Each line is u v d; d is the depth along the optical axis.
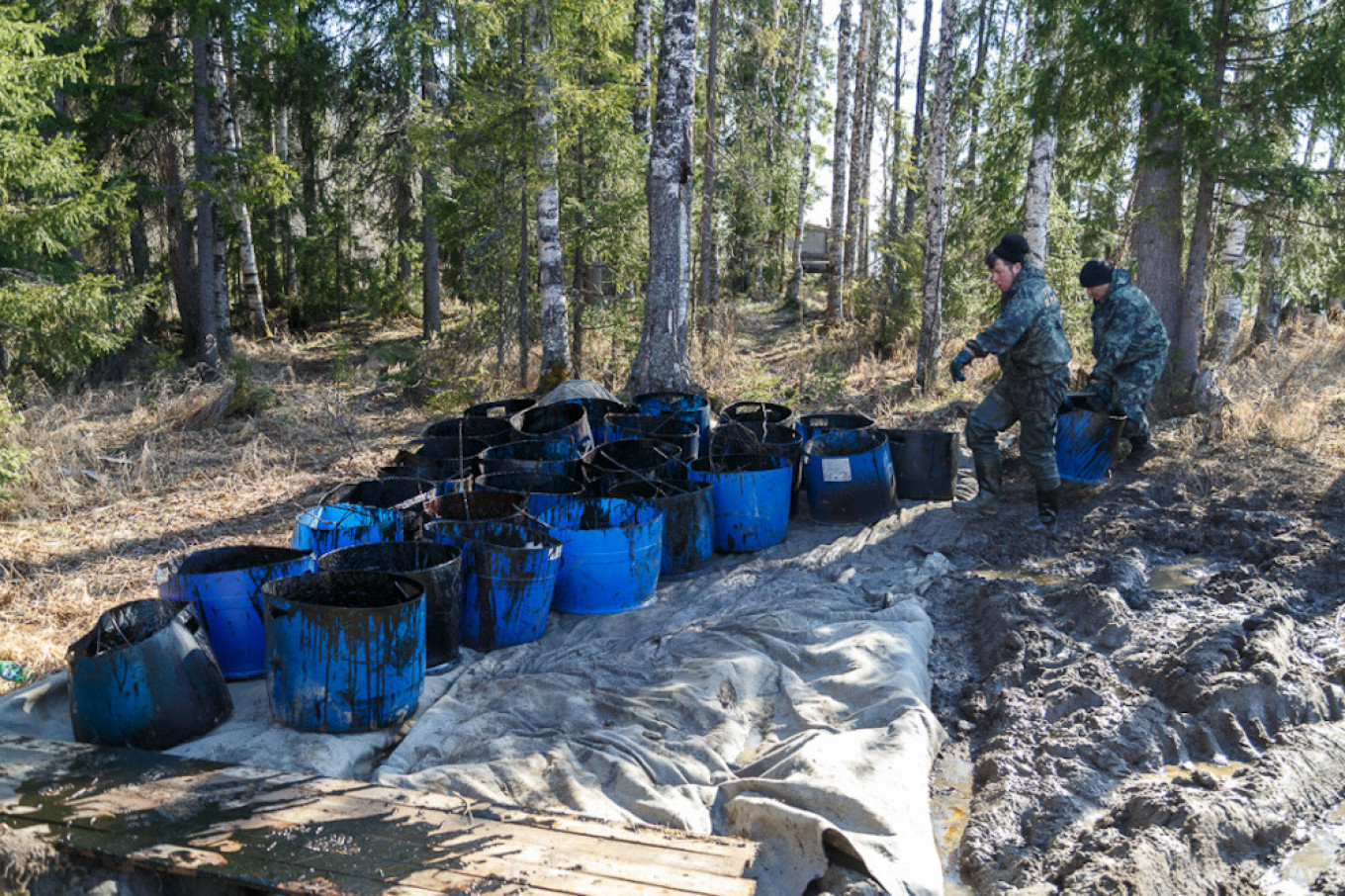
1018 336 5.64
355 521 4.92
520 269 11.62
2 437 8.80
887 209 21.41
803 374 12.60
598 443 7.98
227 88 14.84
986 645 4.52
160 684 3.49
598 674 4.16
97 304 9.45
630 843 2.82
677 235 9.41
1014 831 3.15
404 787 3.22
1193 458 7.28
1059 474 6.62
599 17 10.58
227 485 8.27
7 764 3.25
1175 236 8.57
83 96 13.51
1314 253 9.70
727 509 5.91
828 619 4.74
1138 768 3.47
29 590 5.72
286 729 3.66
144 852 2.67
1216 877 2.86
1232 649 4.08
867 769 3.27
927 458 6.84
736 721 3.77
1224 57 8.32
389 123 16.14
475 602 4.53
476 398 11.48
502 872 2.61
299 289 20.27
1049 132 10.52
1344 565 5.17
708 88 14.88
